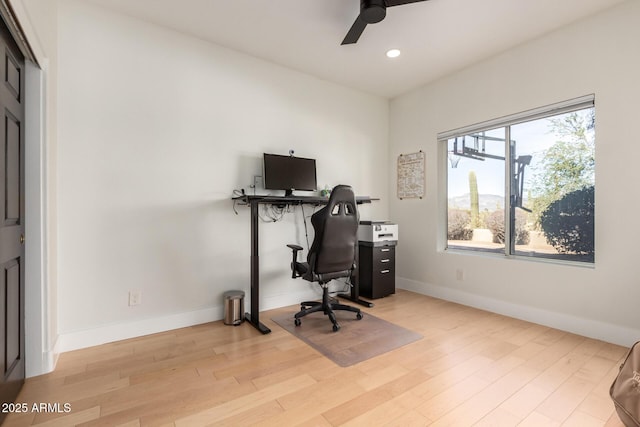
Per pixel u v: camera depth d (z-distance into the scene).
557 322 2.51
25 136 1.71
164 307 2.49
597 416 1.43
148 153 2.43
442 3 2.17
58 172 2.09
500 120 2.92
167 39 2.52
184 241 2.59
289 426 1.35
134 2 2.21
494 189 3.10
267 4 2.23
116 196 2.30
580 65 2.39
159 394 1.59
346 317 2.80
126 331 2.31
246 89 2.93
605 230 2.27
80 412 1.45
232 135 2.84
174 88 2.55
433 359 1.98
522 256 2.88
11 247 1.50
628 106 2.17
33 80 1.73
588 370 1.84
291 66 3.17
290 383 1.70
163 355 2.04
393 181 4.05
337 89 3.60
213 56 2.74
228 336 2.36
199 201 2.66
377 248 3.43
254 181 2.96
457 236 3.46
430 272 3.58
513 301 2.81
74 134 2.15
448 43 2.72
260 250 3.04
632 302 2.15
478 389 1.64
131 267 2.35
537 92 2.64
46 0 1.80
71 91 2.14
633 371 1.32
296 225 3.26
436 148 3.53
